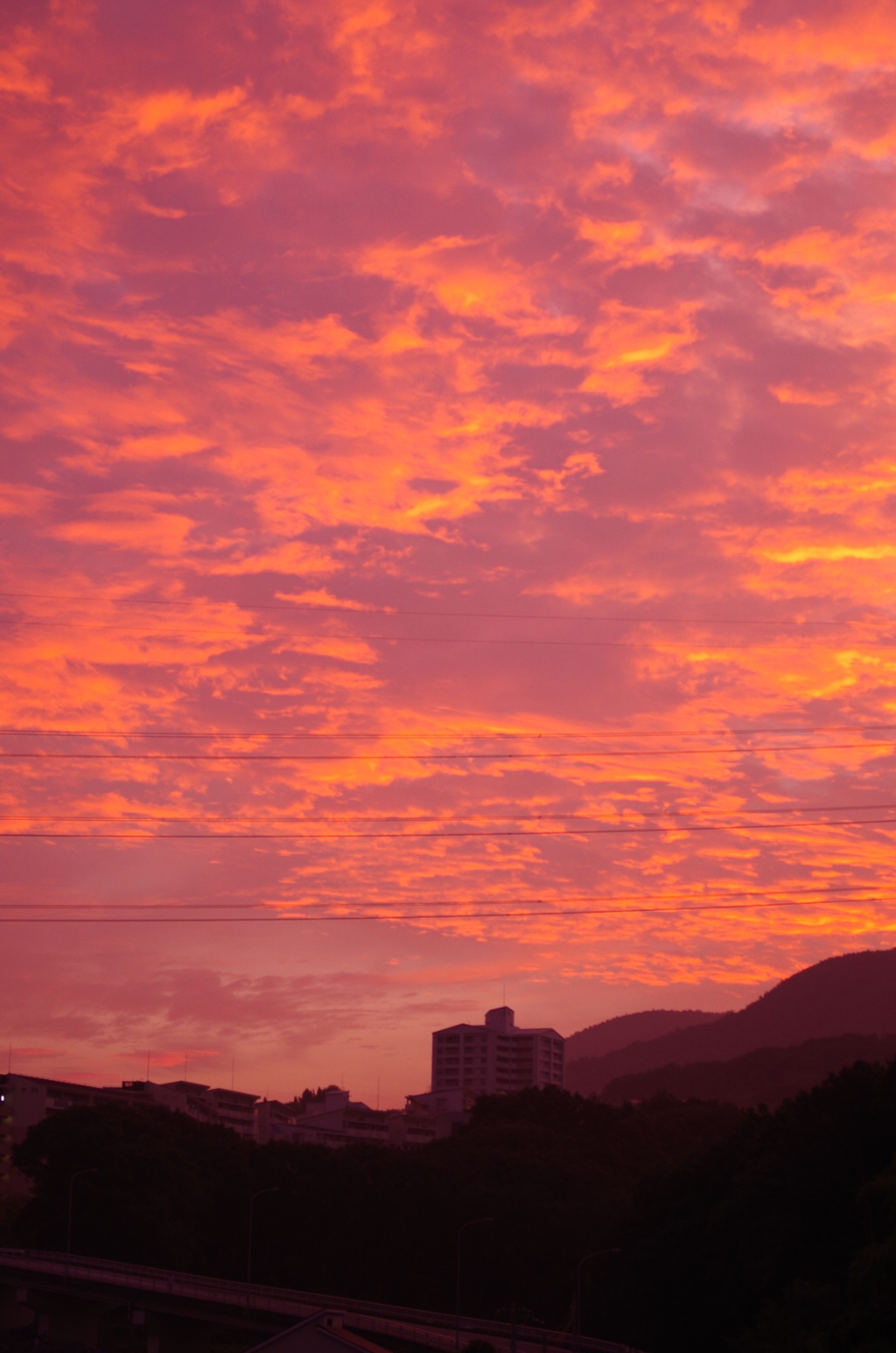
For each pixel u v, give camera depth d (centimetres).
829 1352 5359
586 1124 18738
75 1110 15012
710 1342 10350
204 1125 16062
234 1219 15312
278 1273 15288
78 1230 14238
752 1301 9594
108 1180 14288
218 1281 13225
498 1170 15450
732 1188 10506
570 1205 14938
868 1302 5244
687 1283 10462
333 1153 15950
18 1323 14025
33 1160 14812
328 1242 15362
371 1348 7781
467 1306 14738
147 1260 14325
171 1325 12775
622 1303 11062
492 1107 18875
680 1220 10875
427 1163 15600
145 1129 15088
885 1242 5162
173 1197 14575
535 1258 14788
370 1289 15275
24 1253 13712
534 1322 14162
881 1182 5366
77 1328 13525
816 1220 9419
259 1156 15762
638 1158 17675
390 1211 15175
